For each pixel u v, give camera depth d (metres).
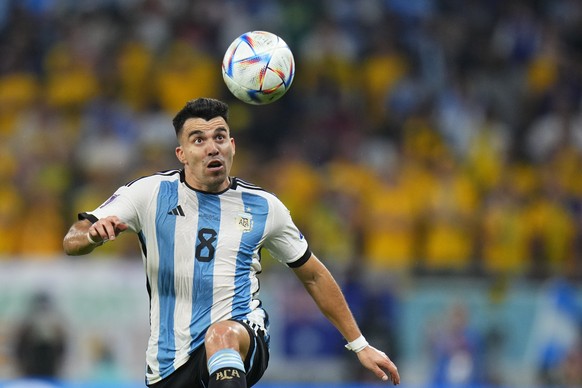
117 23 55.34
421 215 47.28
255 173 48.62
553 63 60.41
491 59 59.66
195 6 56.47
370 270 40.50
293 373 39.62
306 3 57.84
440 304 40.91
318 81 54.88
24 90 52.12
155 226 19.61
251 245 19.84
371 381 39.94
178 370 19.41
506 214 48.00
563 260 48.62
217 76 54.81
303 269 20.58
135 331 39.81
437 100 55.75
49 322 39.25
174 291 19.55
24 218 44.31
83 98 51.62
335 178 48.72
